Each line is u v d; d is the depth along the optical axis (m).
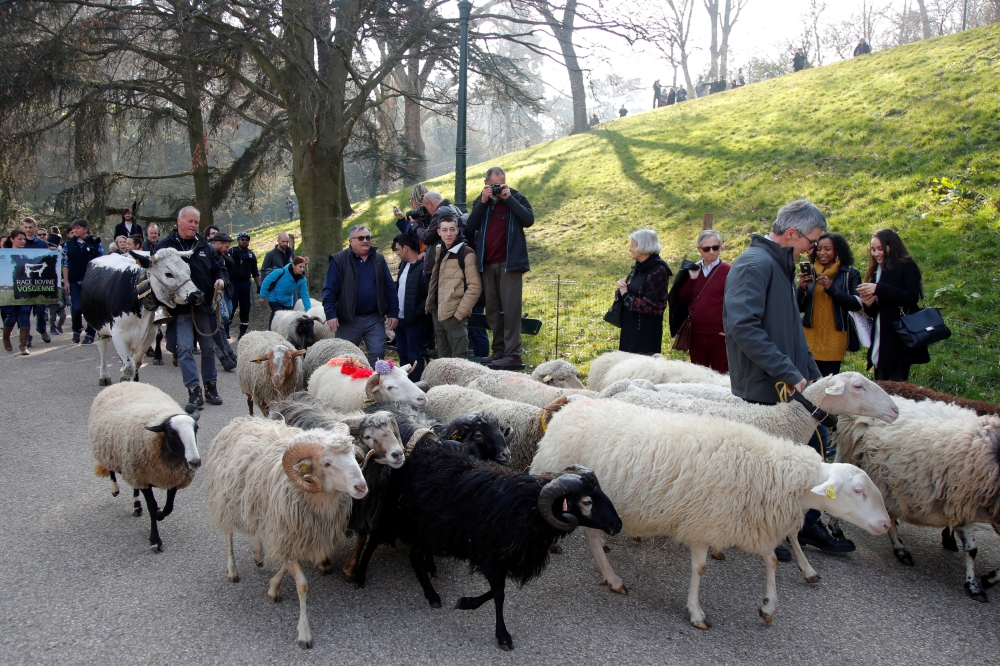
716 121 23.62
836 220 13.44
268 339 7.84
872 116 18.06
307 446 3.87
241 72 18.30
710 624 4.19
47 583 4.51
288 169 21.52
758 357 4.50
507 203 8.38
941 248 11.27
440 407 6.11
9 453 6.99
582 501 3.98
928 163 14.28
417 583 4.66
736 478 4.10
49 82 16.27
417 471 4.41
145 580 4.59
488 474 4.19
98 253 13.52
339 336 8.48
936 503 4.69
